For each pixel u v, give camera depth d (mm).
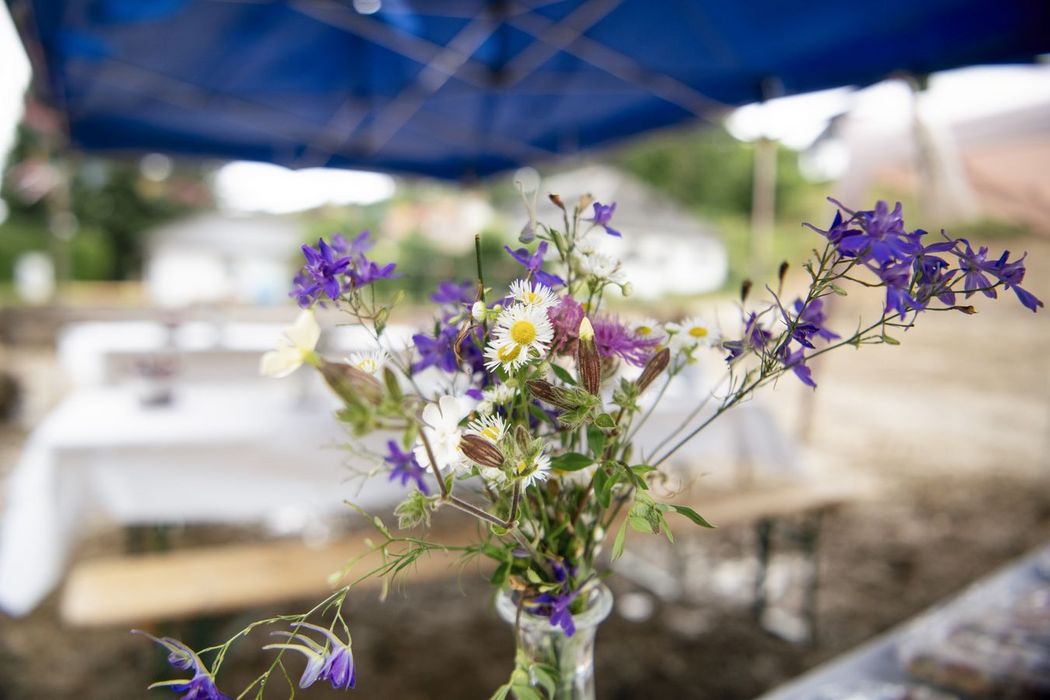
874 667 1078
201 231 22656
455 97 3586
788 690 1017
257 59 2920
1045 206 4797
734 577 3146
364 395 512
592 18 2439
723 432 2578
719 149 27000
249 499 2121
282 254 22891
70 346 3926
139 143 3857
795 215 24703
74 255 19438
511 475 481
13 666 2354
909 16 2178
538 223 568
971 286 479
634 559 3324
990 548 3480
